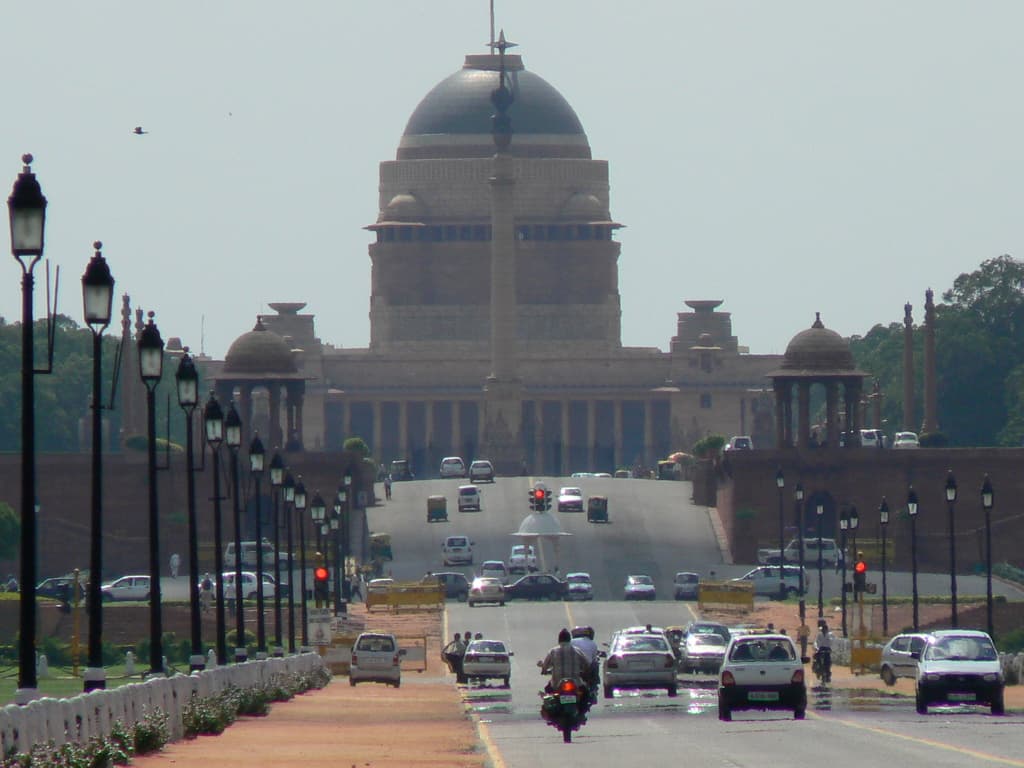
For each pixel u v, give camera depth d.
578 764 159.38
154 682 183.75
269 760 167.75
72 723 147.88
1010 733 188.00
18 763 129.12
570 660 191.62
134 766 158.12
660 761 159.75
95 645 174.75
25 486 148.75
